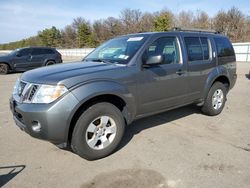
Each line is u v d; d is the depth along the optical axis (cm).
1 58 1405
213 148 401
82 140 346
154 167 346
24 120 333
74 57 3538
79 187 305
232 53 597
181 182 311
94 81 346
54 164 358
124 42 453
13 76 1334
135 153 387
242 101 708
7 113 602
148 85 409
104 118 363
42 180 319
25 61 1471
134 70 390
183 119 543
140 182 312
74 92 328
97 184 310
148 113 427
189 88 485
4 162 363
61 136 329
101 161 365
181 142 425
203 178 319
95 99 362
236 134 459
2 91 890
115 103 394
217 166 347
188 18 5634
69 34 7600
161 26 4316
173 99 459
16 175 330
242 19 4622
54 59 1591
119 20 6475
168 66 439
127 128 490
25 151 397
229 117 558
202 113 577
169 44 451
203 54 513
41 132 327
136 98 397
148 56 412
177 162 359
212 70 529
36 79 342
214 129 485
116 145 382
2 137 451
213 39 543
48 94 322
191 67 480
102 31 6569
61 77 334
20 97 351
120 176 326
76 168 347
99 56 459
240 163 354
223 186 303
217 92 560
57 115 320
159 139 438
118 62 405
